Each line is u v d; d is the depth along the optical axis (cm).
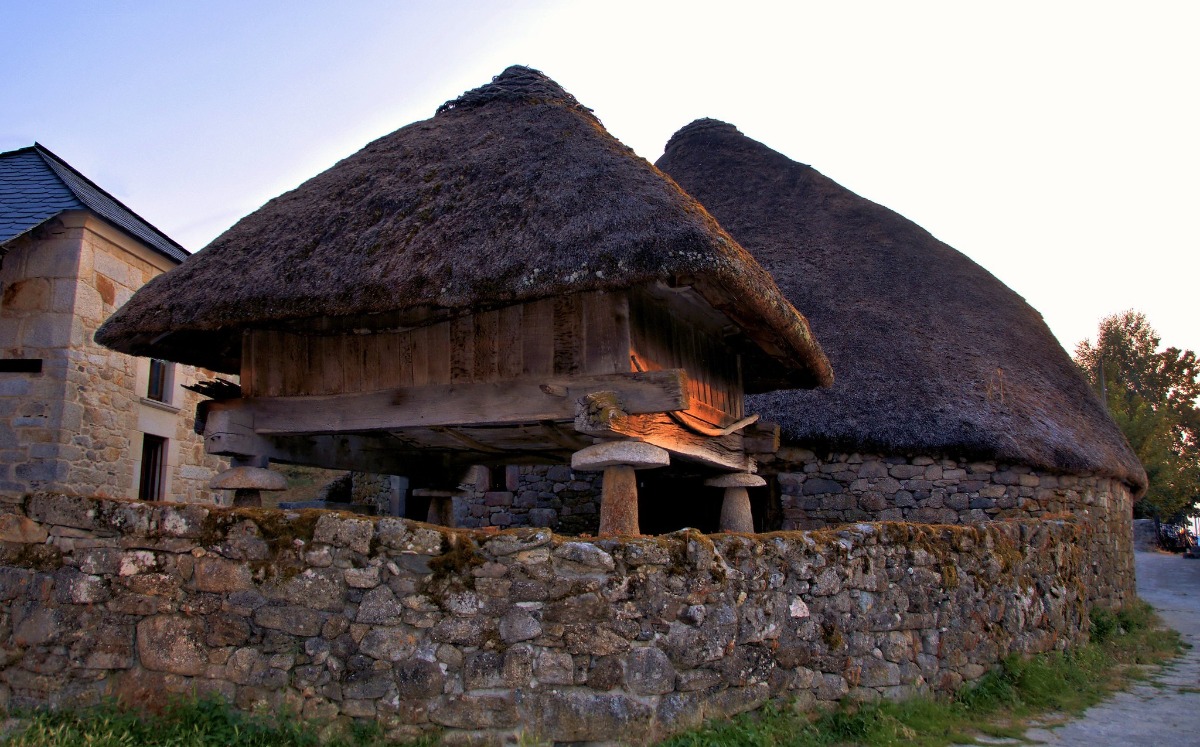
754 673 460
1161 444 3206
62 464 880
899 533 573
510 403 535
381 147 678
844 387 997
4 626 436
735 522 733
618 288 476
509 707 404
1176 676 749
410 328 573
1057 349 1339
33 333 902
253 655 418
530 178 555
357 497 1577
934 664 568
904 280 1277
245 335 611
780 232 1391
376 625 417
